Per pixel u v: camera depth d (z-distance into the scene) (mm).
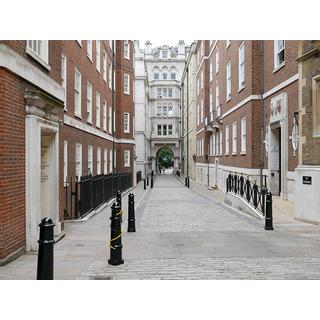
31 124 8133
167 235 10070
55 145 9945
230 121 25875
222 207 17578
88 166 21062
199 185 38906
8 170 7137
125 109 36156
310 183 11672
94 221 12891
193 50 47875
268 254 7754
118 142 35031
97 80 23641
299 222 11969
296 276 6164
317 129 11516
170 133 72000
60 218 10648
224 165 28188
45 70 9648
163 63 79375
